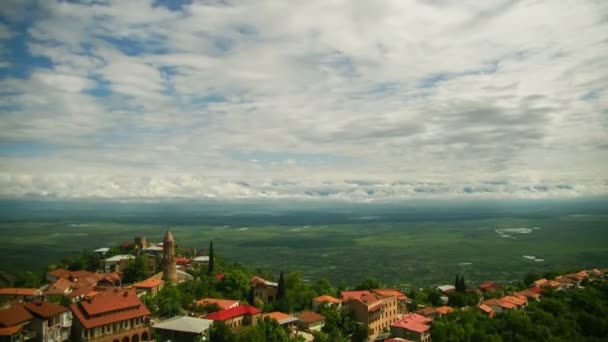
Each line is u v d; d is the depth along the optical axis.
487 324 171.62
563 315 185.25
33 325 131.38
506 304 197.62
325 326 182.12
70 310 143.12
